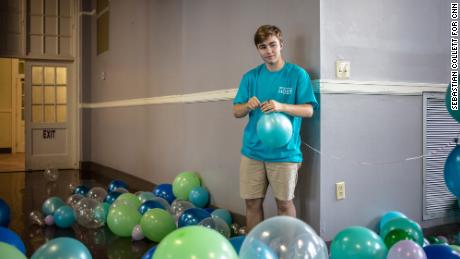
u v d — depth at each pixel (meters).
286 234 1.69
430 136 3.04
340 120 2.63
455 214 3.18
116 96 6.03
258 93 2.50
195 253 1.36
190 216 2.71
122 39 5.77
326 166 2.58
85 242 2.94
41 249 1.84
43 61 6.99
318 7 2.55
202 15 3.75
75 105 7.22
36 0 6.86
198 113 3.85
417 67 2.97
